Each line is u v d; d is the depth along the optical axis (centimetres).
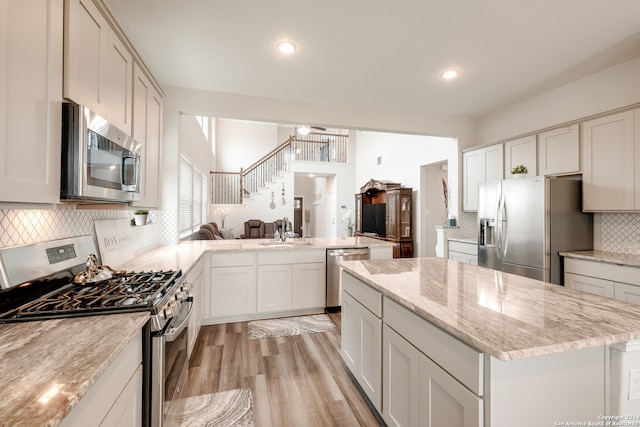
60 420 60
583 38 247
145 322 116
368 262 238
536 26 231
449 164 479
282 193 920
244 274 330
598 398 109
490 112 431
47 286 142
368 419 179
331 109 398
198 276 281
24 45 102
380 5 207
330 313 364
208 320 326
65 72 125
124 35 183
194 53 271
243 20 223
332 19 222
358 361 202
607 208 284
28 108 104
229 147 976
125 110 191
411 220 642
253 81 327
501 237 338
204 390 208
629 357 107
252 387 212
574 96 329
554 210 298
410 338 139
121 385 99
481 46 259
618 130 277
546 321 111
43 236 149
